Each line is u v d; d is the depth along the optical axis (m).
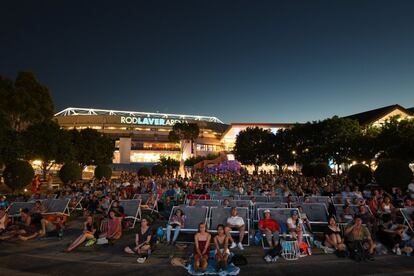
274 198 14.98
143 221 9.23
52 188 28.66
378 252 8.82
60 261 8.33
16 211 13.06
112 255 8.88
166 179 26.22
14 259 8.49
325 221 11.52
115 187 21.11
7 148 22.98
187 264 7.86
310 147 44.94
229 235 8.83
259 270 7.50
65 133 35.53
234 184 22.94
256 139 56.50
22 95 37.59
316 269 7.52
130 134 99.31
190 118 122.19
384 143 30.89
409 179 20.28
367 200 13.86
